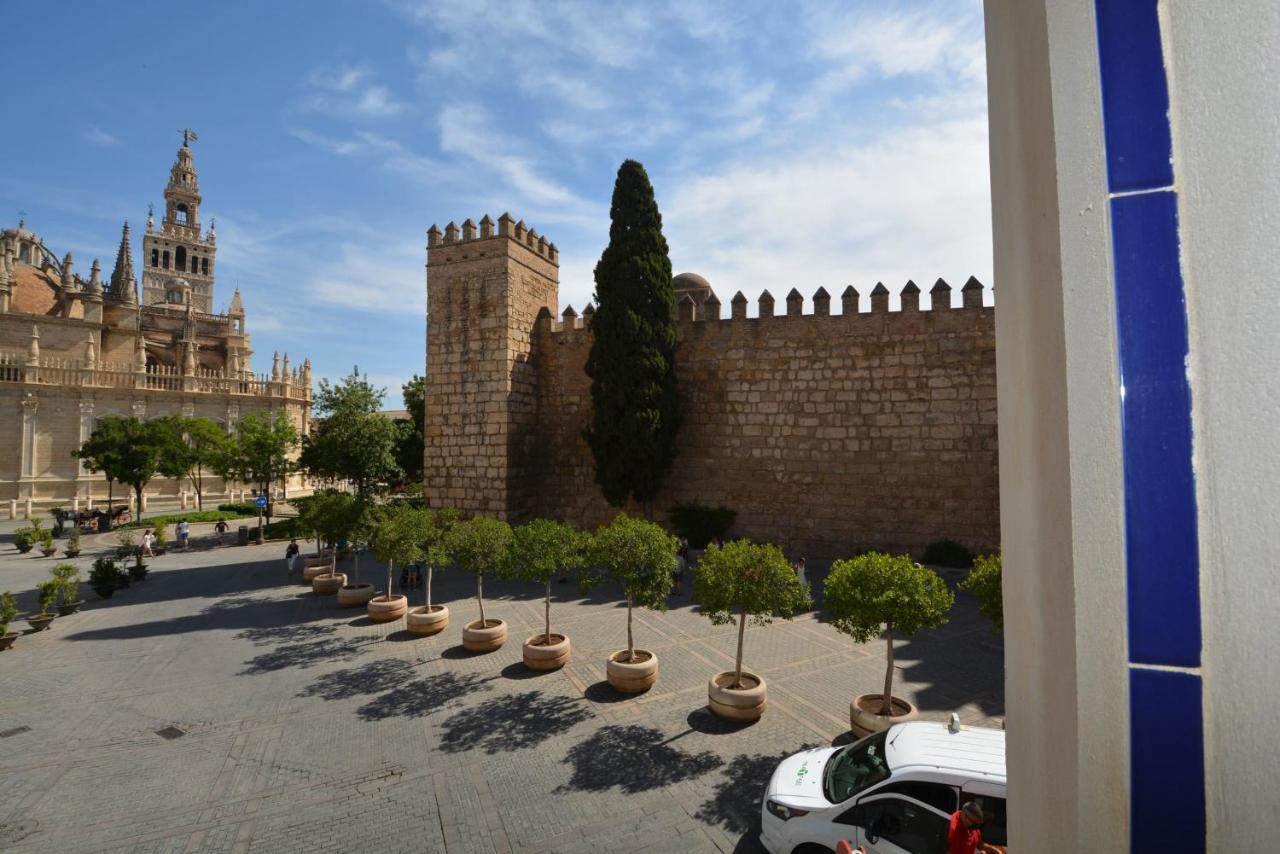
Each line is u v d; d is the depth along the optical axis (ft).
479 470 89.15
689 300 90.02
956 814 18.39
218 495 189.26
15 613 54.49
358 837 26.02
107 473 141.08
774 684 41.60
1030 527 5.60
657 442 83.66
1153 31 4.85
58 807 28.53
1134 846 4.61
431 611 55.11
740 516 85.20
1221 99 4.59
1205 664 4.45
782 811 22.79
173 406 187.83
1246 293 4.45
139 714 38.52
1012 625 5.87
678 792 28.66
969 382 75.05
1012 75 6.00
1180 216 4.69
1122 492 4.76
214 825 27.02
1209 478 4.51
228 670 46.32
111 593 72.23
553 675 43.73
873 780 21.59
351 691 41.57
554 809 27.53
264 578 82.38
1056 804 5.18
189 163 313.94
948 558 72.02
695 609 61.36
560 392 96.37
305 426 219.20
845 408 80.79
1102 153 4.95
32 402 165.37
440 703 39.24
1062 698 5.14
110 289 232.53
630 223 86.89
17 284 198.59
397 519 59.41
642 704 38.50
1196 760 4.45
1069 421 5.04
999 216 6.19
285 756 32.83
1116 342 4.83
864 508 79.10
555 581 74.43
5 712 39.06
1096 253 4.94
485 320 89.97
